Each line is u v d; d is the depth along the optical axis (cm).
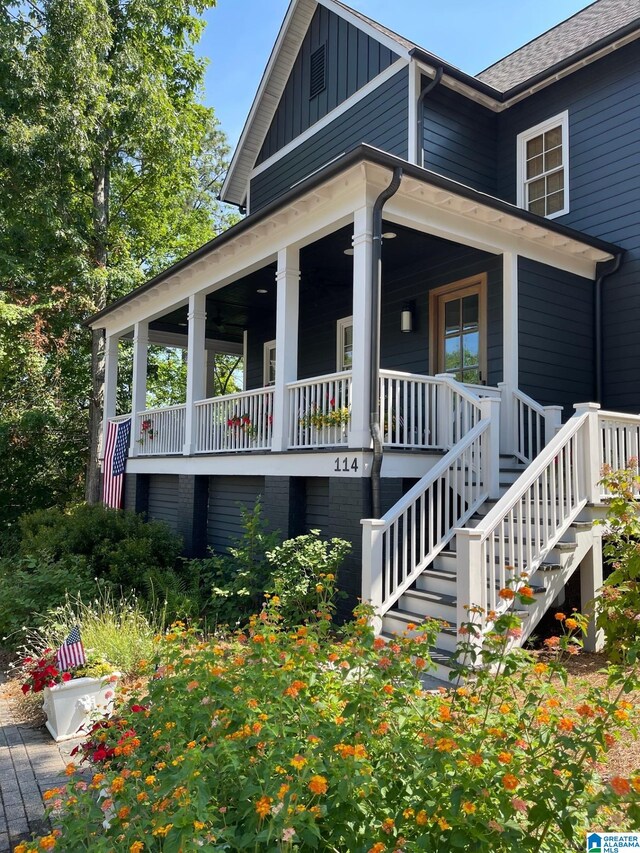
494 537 528
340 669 316
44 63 1426
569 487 585
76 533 944
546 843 209
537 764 214
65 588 717
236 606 715
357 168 626
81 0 1427
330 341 1156
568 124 973
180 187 1900
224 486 948
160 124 1608
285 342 772
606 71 930
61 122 1423
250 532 733
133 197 1908
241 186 1398
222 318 1324
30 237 1507
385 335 1020
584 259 898
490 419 662
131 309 1230
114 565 837
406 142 930
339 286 1046
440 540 623
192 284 1002
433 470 618
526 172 1030
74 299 1539
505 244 795
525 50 1269
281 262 781
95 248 1645
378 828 205
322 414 705
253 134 1302
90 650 514
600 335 905
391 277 1006
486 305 862
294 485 760
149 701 321
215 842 195
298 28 1179
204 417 980
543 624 635
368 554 564
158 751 264
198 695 285
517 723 247
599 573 593
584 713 219
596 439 608
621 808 196
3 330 1474
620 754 345
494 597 500
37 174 1470
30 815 340
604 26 1056
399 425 693
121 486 1224
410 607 584
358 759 207
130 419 1238
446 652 516
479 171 1028
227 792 224
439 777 202
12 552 1326
